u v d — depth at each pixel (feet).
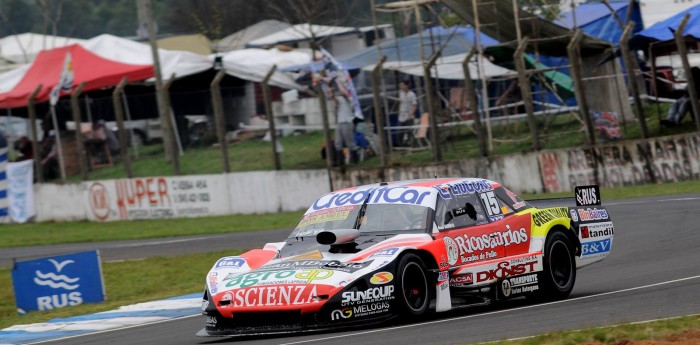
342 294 86.33
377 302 88.17
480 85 312.91
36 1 538.06
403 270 90.12
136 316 120.67
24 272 136.87
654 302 95.81
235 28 563.07
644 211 205.36
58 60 338.34
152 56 318.24
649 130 288.10
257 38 520.01
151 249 209.97
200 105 309.83
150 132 320.91
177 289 150.92
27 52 499.10
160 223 275.80
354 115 290.76
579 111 294.05
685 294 99.55
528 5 343.87
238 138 308.19
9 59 481.46
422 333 84.07
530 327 85.05
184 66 339.57
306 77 343.05
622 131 294.25
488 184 105.81
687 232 167.43
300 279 88.07
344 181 275.59
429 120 273.33
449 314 99.19
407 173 270.05
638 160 258.16
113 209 297.74
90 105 319.27
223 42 525.34
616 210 213.25
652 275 122.31
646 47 298.15
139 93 359.05
